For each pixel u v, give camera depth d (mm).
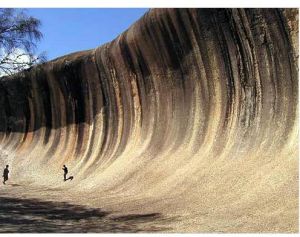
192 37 22219
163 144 23984
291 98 17453
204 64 21969
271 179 15094
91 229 13539
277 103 18000
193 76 22875
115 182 23422
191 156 21281
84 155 31078
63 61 33531
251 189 15281
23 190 27594
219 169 18328
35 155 35688
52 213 17516
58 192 25188
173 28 23125
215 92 21531
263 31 18469
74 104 33500
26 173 34156
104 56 29938
